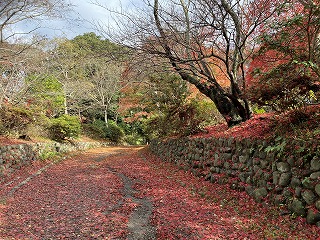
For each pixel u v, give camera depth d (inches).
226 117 387.5
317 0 205.5
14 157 406.9
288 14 281.9
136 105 884.6
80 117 1099.9
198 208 219.9
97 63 1011.9
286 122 227.3
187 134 421.7
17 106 553.3
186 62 351.6
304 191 177.0
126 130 1282.0
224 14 327.6
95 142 968.3
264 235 162.7
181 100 503.5
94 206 239.8
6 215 213.2
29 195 274.8
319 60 218.5
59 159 551.5
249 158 246.4
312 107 231.9
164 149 521.3
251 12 334.3
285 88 228.5
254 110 418.6
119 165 484.1
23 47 497.7
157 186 303.0
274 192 203.9
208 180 305.6
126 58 355.3
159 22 335.9
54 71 880.9
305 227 166.4
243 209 211.2
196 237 167.5
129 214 219.1
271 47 224.2
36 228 189.0
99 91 1094.4
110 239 172.2
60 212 223.6
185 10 346.9
